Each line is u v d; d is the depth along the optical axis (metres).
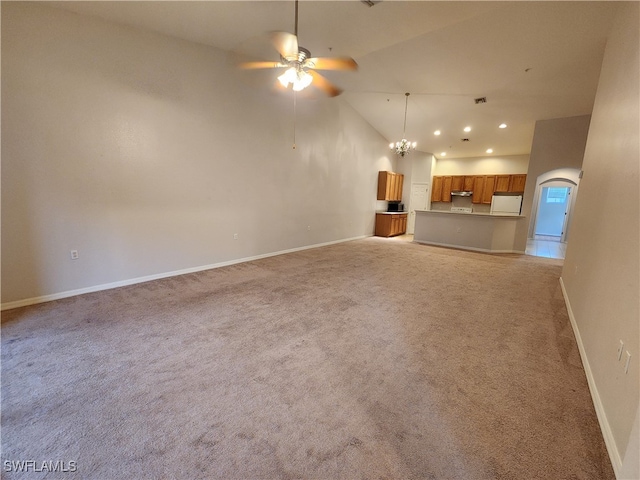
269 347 2.25
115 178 3.45
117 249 3.55
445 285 3.89
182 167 4.02
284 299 3.26
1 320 2.63
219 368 1.97
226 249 4.73
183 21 3.38
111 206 3.45
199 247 4.36
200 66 4.04
